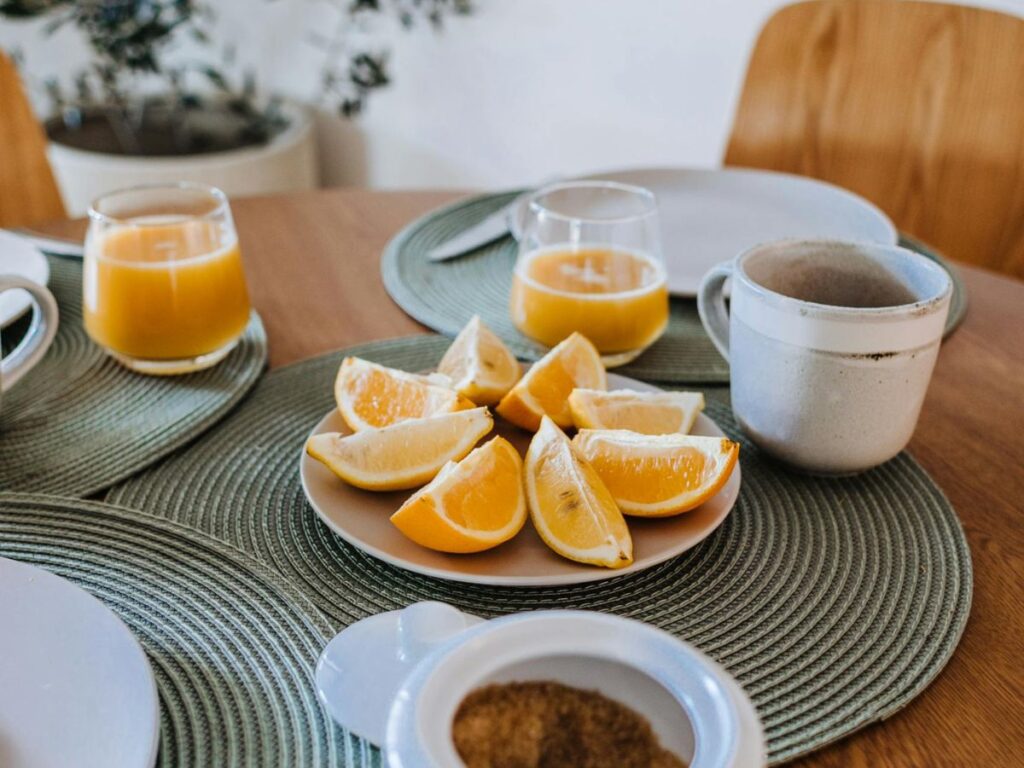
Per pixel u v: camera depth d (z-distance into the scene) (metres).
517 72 1.45
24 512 0.39
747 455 0.46
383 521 0.37
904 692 0.31
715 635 0.34
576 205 0.58
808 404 0.41
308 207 0.75
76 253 0.64
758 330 0.41
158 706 0.28
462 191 0.79
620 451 0.39
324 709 0.30
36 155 0.83
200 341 0.51
